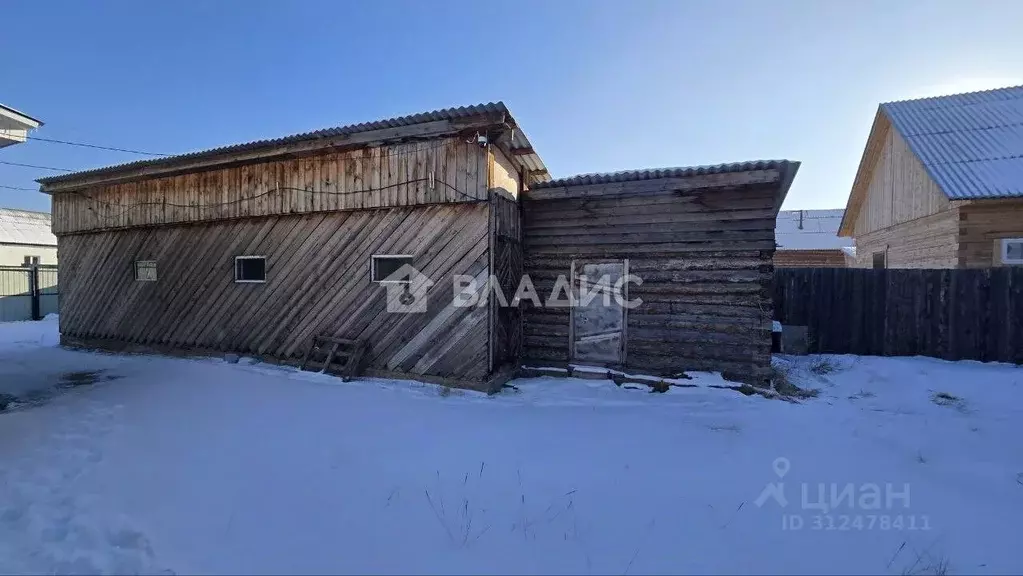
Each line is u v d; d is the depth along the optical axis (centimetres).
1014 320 739
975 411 547
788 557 264
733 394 607
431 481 358
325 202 737
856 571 252
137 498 328
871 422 505
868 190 1579
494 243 646
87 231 980
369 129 673
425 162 668
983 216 945
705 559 262
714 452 420
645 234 704
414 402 581
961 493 344
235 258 819
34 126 586
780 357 805
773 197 641
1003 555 267
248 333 805
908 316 804
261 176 789
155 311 900
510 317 722
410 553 266
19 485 345
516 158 735
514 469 381
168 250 886
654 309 699
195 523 296
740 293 658
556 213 755
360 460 397
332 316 736
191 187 854
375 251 706
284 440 443
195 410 538
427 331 672
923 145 1105
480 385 633
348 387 648
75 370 757
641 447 432
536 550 270
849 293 838
